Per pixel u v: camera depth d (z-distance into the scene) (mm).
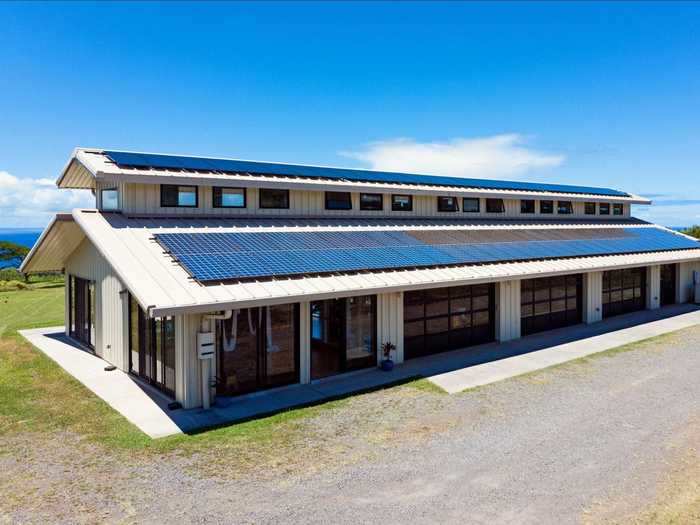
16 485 7719
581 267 18391
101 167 13758
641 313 23000
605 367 14344
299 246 14281
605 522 6836
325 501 7320
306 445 9211
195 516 6914
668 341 17484
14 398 11672
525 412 10883
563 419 10477
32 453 8812
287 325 12641
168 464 8430
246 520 6832
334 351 14195
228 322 11633
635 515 7000
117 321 14109
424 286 13789
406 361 15117
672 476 8086
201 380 11148
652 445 9227
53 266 18719
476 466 8414
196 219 15055
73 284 17781
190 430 9859
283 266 12531
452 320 16531
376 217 19500
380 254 14953
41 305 26562
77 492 7516
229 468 8312
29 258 17203
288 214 17188
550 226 24547
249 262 12359
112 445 9148
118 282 13969
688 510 7113
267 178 16719
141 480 7891
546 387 12586
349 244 15367
